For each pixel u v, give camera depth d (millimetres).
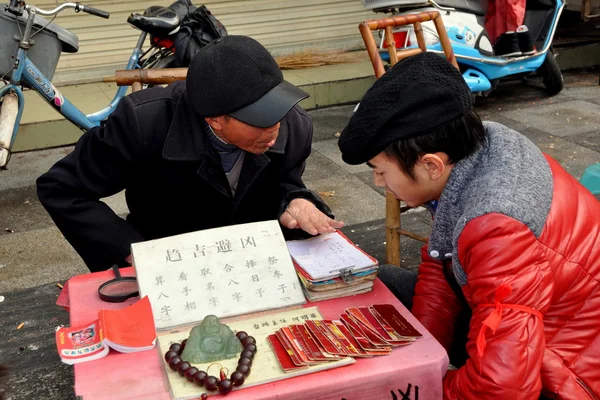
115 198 4004
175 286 1552
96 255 2000
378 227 3463
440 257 1591
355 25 6281
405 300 2004
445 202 1475
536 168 1429
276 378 1304
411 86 1369
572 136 4594
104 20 5535
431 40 4590
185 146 1894
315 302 1611
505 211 1315
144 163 1979
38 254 3316
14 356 2486
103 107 5016
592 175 2438
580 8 7430
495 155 1438
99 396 1289
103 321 1462
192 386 1285
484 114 5219
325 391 1302
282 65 5902
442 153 1415
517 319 1303
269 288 1582
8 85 3637
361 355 1361
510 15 4957
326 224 1811
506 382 1285
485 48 4895
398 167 1435
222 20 5891
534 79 6141
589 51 6414
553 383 1425
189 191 2033
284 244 1651
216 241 1621
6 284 3029
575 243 1430
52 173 1968
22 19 3686
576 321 1461
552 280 1361
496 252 1306
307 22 6148
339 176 4176
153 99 1938
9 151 3531
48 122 4812
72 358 1390
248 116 1679
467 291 1468
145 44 5660
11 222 3711
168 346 1411
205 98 1692
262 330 1474
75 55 5586
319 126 5117
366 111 1406
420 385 1365
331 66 6023
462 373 1381
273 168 2082
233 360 1369
